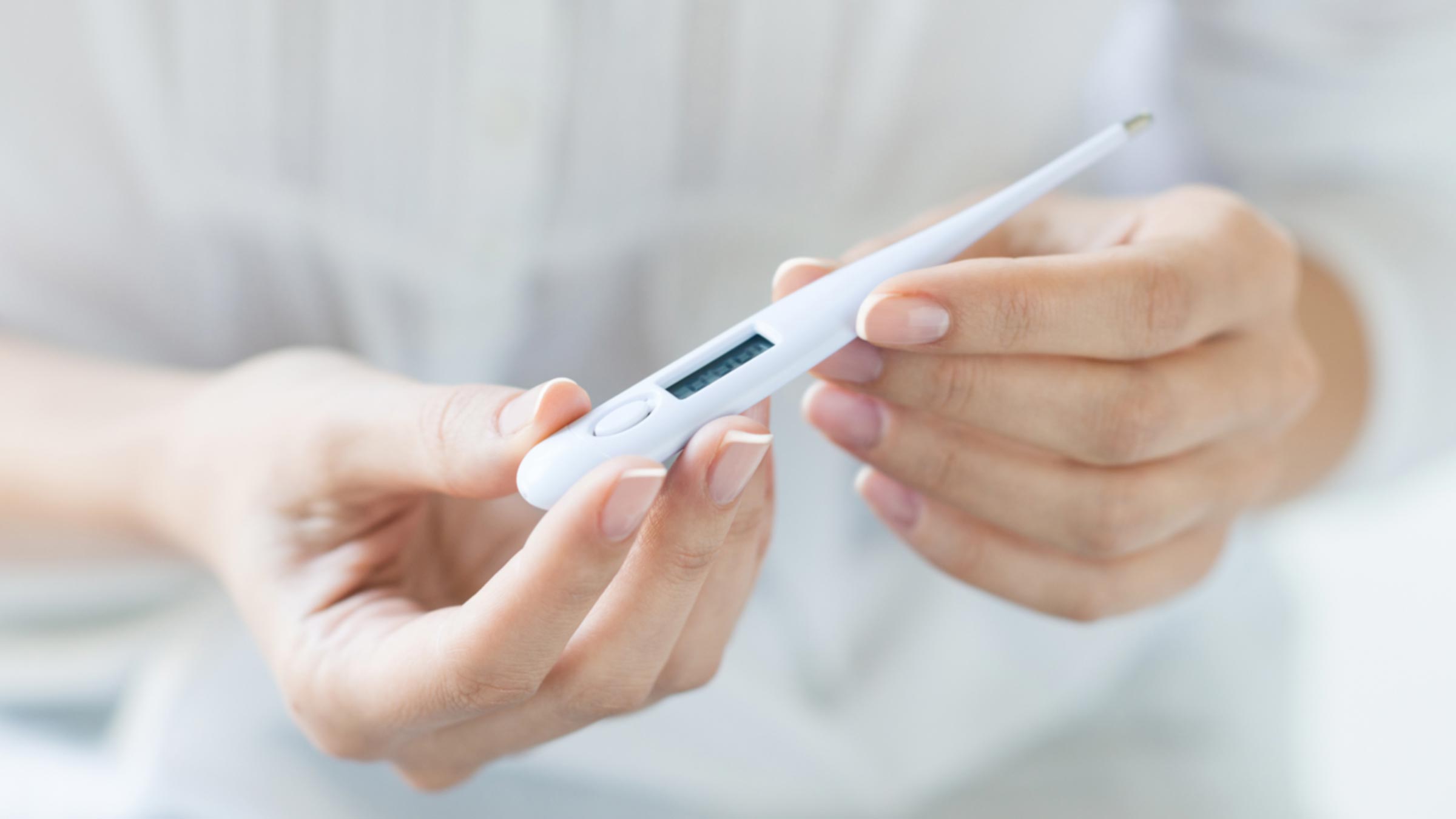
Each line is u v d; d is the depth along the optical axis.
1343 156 0.71
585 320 0.69
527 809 0.61
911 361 0.49
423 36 0.61
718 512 0.45
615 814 0.61
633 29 0.62
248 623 0.53
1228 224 0.53
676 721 0.62
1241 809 0.64
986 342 0.49
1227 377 0.52
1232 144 0.73
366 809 0.59
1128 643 0.66
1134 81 0.75
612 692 0.48
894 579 0.66
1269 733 0.66
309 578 0.51
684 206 0.67
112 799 0.58
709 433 0.45
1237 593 0.71
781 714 0.62
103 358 0.69
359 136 0.62
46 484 0.60
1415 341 0.64
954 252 0.51
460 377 0.68
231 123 0.62
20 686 0.63
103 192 0.64
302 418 0.52
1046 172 0.52
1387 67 0.66
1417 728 0.92
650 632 0.47
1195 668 0.68
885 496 0.54
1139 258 0.50
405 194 0.63
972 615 0.65
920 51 0.64
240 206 0.64
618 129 0.63
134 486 0.58
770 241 0.69
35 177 0.63
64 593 0.63
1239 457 0.55
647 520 0.46
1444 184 0.69
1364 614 1.02
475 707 0.47
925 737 0.64
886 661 0.65
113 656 0.63
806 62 0.64
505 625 0.45
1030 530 0.53
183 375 0.64
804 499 0.65
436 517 0.54
